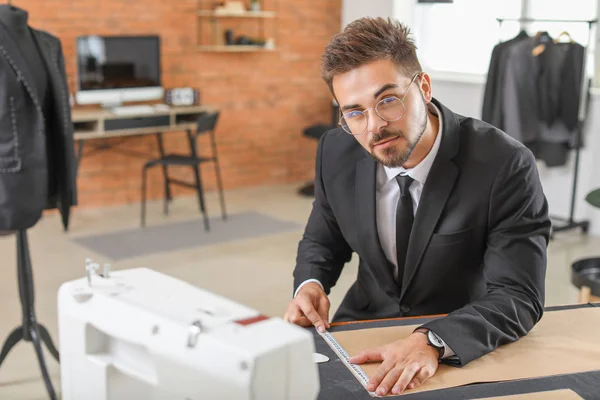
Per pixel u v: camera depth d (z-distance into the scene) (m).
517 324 1.49
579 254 4.71
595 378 1.34
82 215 5.66
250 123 6.67
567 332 1.56
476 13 5.91
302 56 6.89
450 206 1.62
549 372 1.37
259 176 6.84
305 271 1.81
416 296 1.73
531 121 4.95
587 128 5.17
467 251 1.65
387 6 6.38
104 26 5.70
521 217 1.59
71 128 2.75
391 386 1.30
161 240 4.99
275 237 5.12
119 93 5.48
